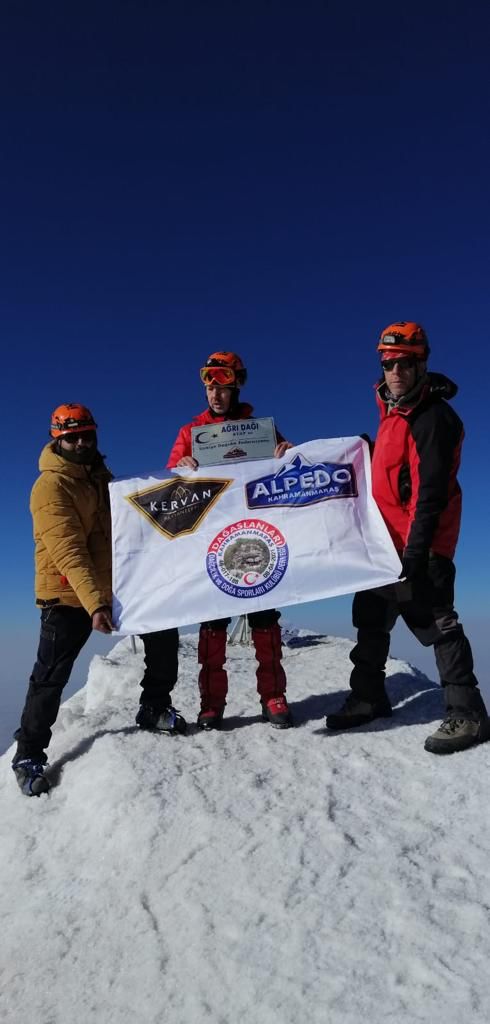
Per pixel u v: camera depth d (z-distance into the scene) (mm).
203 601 3020
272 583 3012
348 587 2924
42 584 3035
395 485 2879
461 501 2828
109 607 2930
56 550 2918
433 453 2656
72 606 3031
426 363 2744
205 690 3234
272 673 3227
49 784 2918
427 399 2750
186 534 3098
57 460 3064
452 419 2715
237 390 3287
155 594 3047
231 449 3172
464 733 2744
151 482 3154
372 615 3053
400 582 2867
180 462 3203
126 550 3096
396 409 2779
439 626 2801
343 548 3008
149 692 3184
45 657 2996
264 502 3109
